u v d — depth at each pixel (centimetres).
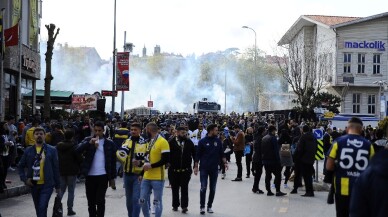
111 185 1045
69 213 1241
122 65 3419
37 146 1020
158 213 1036
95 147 1030
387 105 3769
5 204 1414
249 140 2181
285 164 1784
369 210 434
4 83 2911
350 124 819
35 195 1020
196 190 1741
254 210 1337
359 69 5059
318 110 4175
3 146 1527
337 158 809
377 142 1108
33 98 3609
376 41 5066
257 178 1683
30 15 3353
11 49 2866
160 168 1037
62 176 1229
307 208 1372
